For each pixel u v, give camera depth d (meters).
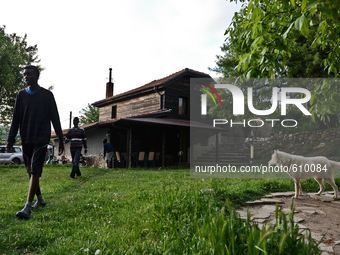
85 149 9.45
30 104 4.34
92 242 2.77
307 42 16.81
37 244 2.93
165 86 18.72
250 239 1.99
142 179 8.27
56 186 7.01
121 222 3.63
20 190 6.34
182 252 2.39
